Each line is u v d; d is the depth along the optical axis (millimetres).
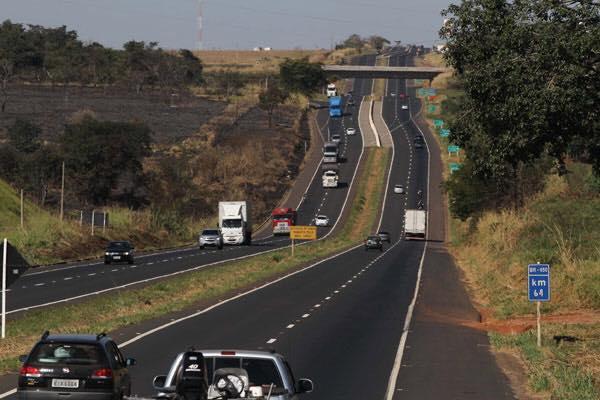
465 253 189000
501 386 49219
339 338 69188
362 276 139750
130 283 116500
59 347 37156
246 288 116938
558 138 59875
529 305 94188
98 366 36719
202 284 117688
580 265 103312
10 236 166875
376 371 53562
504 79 56906
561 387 47219
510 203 189000
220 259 170375
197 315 84562
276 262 169250
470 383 49969
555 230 135750
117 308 86750
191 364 25109
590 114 55781
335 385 48188
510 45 57125
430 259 184375
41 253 162375
